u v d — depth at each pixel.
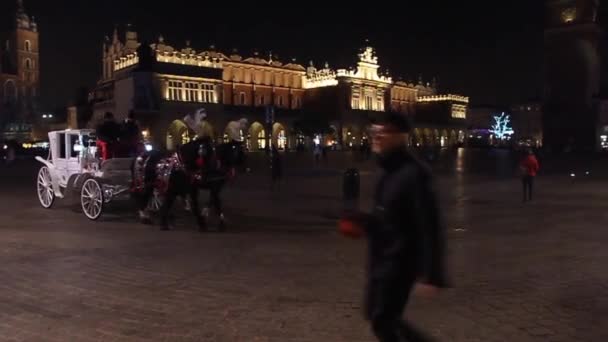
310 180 28.42
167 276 8.32
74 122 84.62
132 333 5.89
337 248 10.49
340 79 115.75
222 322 6.23
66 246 10.66
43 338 5.76
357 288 7.65
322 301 7.02
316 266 8.98
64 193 15.85
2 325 6.16
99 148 14.72
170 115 82.00
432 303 6.92
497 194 21.11
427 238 3.96
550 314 6.50
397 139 4.22
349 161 51.19
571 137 65.00
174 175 12.34
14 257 9.64
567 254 9.88
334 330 5.96
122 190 14.34
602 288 7.62
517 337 5.75
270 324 6.15
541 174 32.22
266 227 13.13
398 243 4.06
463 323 6.19
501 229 12.80
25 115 121.25
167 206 12.63
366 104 122.25
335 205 17.45
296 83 122.81
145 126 77.25
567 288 7.63
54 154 16.00
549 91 66.38
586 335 5.80
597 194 21.00
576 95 64.62
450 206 17.39
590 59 63.75
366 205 17.56
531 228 12.94
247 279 8.15
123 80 80.25
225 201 18.66
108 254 9.91
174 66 87.12
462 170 36.56
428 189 4.04
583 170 35.84
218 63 104.50
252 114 97.62
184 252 10.12
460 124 141.12
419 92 147.62
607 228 12.90
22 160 55.28
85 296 7.27
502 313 6.54
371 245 4.25
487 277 8.23
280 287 7.70
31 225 13.32
